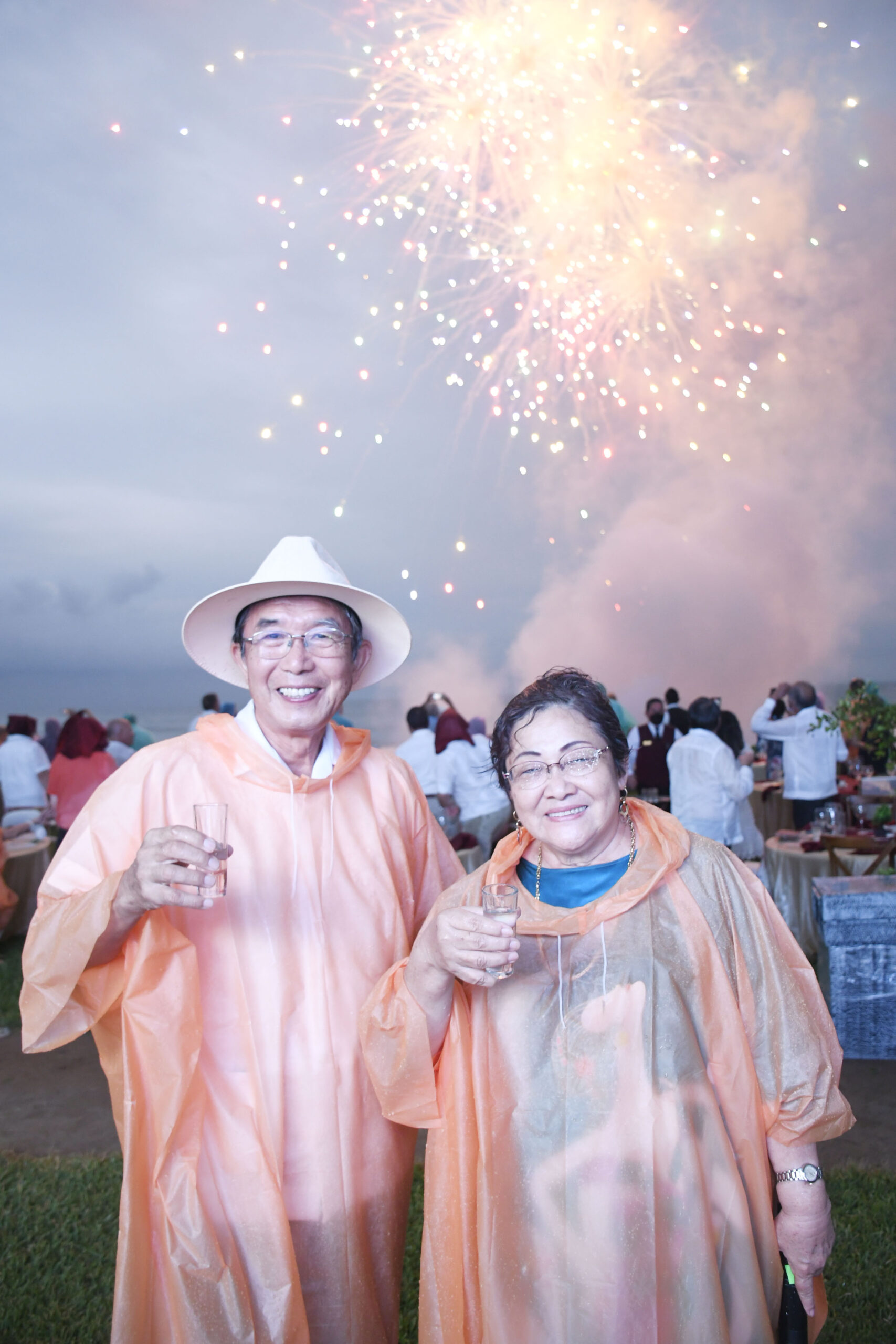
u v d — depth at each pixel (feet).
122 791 5.55
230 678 6.45
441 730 20.30
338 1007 5.50
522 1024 4.69
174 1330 4.83
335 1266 5.27
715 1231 4.41
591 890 4.79
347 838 5.88
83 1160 10.85
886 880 13.37
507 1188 4.60
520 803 4.81
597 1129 4.46
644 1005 4.53
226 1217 5.04
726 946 4.71
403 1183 5.74
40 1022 5.05
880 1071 12.53
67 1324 7.95
